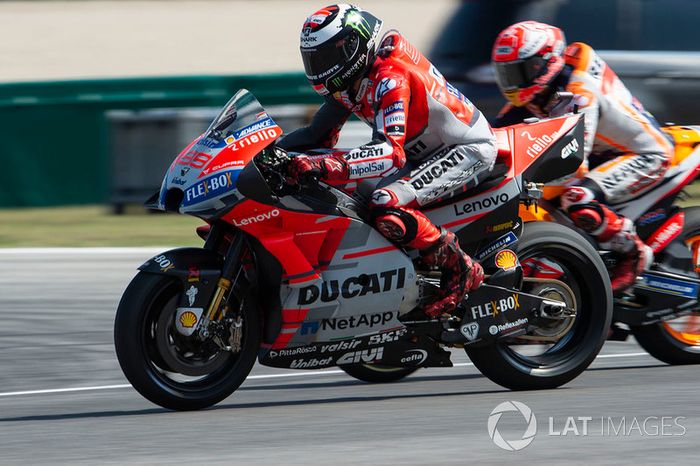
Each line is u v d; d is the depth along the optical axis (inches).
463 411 687.7
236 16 3814.0
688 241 870.4
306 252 692.1
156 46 3346.5
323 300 695.7
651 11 1676.9
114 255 1387.8
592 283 772.6
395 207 701.3
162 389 674.8
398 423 651.5
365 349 722.2
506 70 829.8
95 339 964.6
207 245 695.7
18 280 1232.8
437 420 659.4
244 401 743.1
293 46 3373.5
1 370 856.3
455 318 741.3
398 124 689.0
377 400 740.7
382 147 683.4
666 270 849.5
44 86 1845.5
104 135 1871.3
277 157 684.7
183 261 669.9
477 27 1647.4
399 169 732.7
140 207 1898.4
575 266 772.6
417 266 740.0
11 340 960.9
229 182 664.4
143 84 1893.5
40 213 1825.8
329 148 760.3
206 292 667.4
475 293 740.7
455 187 727.7
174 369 673.0
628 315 832.9
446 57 1669.5
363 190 723.4
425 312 724.7
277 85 1947.6
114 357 900.6
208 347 681.6
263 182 668.7
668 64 1678.2
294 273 684.7
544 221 780.0
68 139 1866.4
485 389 780.0
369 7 3725.4
